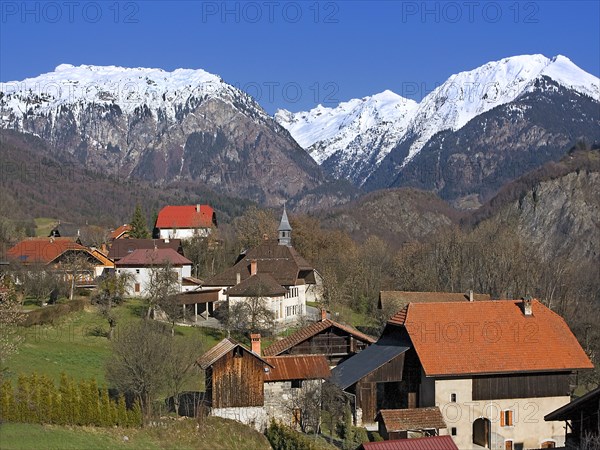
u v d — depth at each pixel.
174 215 174.50
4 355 64.56
